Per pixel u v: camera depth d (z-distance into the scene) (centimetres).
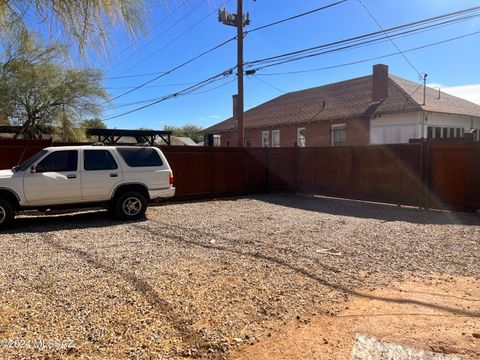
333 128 2369
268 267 552
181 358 307
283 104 3166
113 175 951
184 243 709
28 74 2111
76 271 532
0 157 1088
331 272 533
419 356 309
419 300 430
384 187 1289
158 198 1014
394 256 618
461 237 762
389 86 2275
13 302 419
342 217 1023
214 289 461
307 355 312
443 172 1123
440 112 1989
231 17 1733
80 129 2508
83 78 2284
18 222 943
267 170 1628
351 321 376
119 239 744
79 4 276
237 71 1758
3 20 276
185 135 7194
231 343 332
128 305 411
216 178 1489
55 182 889
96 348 320
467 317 384
